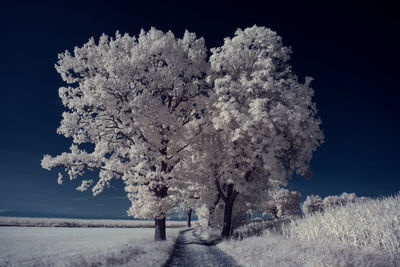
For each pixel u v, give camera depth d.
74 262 9.56
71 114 17.81
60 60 18.00
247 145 19.50
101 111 18.52
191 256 12.91
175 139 18.75
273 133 16.91
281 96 18.62
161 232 19.62
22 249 18.55
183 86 19.66
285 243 11.98
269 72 19.14
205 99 19.39
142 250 12.70
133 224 74.94
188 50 19.47
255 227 25.20
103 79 16.67
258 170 21.70
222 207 34.66
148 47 18.19
